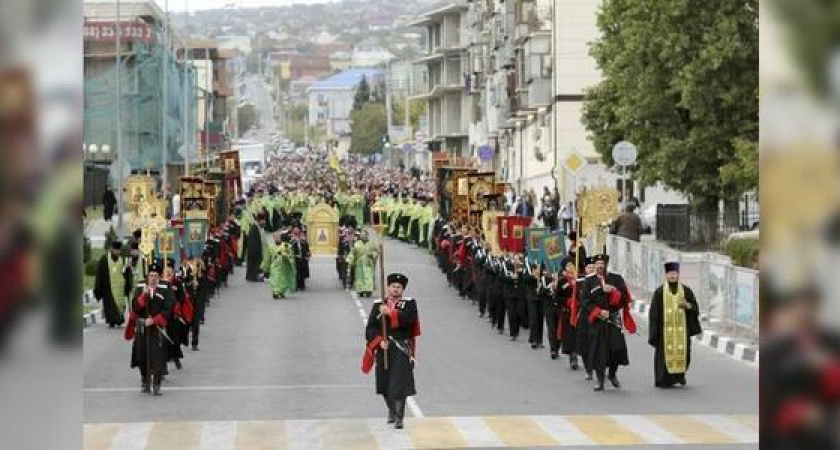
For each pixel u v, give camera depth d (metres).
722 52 53.50
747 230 57.38
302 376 28.03
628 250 47.12
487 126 125.56
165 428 21.36
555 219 67.62
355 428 21.19
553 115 84.25
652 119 57.78
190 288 33.00
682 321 26.02
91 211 78.94
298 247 50.78
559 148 83.56
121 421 22.16
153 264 26.59
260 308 44.22
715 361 30.38
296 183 110.50
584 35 83.56
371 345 21.33
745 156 51.22
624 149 46.75
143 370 25.66
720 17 54.00
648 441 19.67
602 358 25.72
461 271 47.41
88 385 26.88
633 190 78.69
